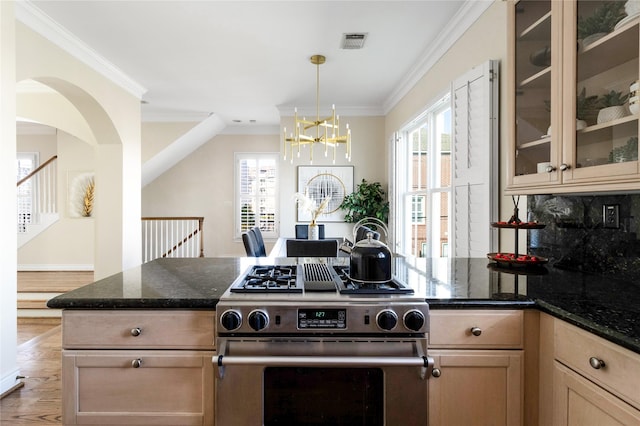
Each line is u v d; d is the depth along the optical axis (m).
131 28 2.92
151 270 1.80
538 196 1.95
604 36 1.26
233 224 7.15
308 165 5.36
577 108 1.36
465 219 2.55
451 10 2.66
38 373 2.60
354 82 4.25
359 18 2.77
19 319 4.03
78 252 5.94
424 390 1.23
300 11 2.67
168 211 7.11
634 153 1.15
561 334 1.16
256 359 1.17
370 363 1.17
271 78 4.08
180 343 1.28
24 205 6.25
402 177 4.57
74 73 3.18
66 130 4.59
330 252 2.95
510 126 1.78
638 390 0.88
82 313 1.28
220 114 5.91
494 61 2.24
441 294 1.32
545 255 1.92
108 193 4.01
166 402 1.28
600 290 1.39
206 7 2.61
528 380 1.28
